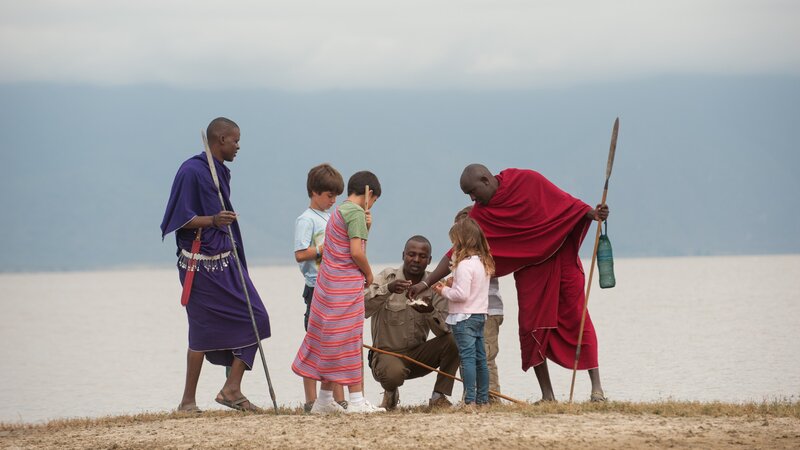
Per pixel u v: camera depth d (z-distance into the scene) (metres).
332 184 38.94
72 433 34.78
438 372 38.66
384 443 29.72
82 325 158.75
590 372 37.50
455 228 35.69
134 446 31.56
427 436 30.22
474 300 35.22
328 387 35.75
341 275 35.38
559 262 37.38
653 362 78.44
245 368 37.69
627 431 30.39
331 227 35.59
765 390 60.88
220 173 37.56
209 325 37.28
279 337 113.88
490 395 38.75
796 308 140.12
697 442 29.06
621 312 143.25
